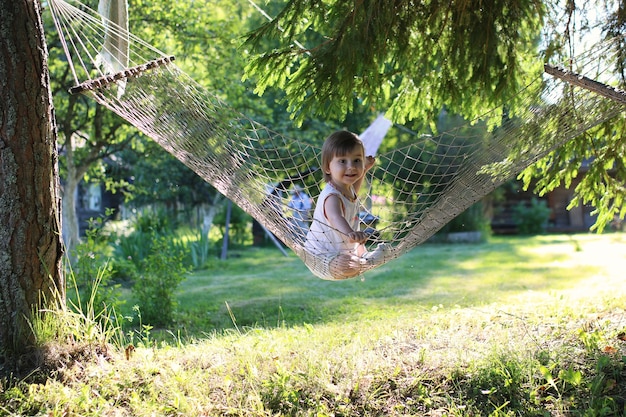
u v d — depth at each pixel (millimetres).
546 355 4035
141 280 6984
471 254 13359
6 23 3945
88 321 4332
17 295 4070
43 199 4137
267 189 4094
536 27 5148
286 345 4684
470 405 3566
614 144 5340
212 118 4078
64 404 3596
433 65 5059
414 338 4844
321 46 4574
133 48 9602
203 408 3623
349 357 4273
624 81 4910
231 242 16719
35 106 4051
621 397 3492
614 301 5738
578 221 20922
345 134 3875
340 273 3617
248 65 4738
